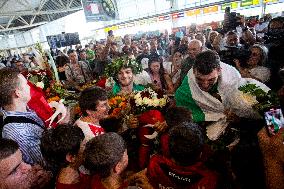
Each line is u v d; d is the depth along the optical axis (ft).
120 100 7.35
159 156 4.70
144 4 57.41
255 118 5.74
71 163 4.40
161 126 5.88
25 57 38.40
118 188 4.12
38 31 95.35
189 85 6.31
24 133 4.84
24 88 5.04
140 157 6.21
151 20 50.65
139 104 6.59
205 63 5.39
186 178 4.25
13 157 3.96
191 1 46.52
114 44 18.16
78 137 4.37
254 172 5.60
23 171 4.20
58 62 16.46
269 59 10.16
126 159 4.28
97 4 34.12
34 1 60.54
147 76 9.87
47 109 6.18
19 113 5.01
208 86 5.88
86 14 33.55
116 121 6.82
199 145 4.15
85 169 4.59
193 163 4.26
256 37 16.94
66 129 4.36
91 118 5.57
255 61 9.92
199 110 6.28
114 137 4.14
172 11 45.98
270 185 4.11
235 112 5.85
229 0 37.09
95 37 68.95
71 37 29.66
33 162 4.91
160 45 28.02
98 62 15.60
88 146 4.10
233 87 6.06
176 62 12.91
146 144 6.16
